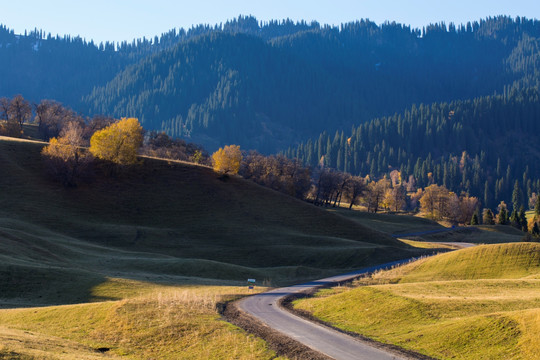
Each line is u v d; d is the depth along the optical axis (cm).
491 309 3381
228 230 9788
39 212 9156
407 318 3378
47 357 2245
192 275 6500
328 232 10406
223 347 2916
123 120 11475
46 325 3403
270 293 4950
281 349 2842
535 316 2770
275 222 10500
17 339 2562
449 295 4038
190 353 2888
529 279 4819
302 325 3438
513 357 2547
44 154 10581
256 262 8338
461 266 6031
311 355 2725
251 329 3272
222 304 4184
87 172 10894
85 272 5378
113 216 9794
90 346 2933
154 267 6644
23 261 5481
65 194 10081
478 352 2683
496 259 5975
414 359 2667
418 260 6762
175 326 3288
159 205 10431
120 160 10938
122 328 3288
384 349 2859
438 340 2902
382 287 4328
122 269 6394
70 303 4456
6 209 8938
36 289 4747
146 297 4381
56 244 6994
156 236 9162
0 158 10500
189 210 10438
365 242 9981
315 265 8100
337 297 4166
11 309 3912
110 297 4522
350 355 2733
